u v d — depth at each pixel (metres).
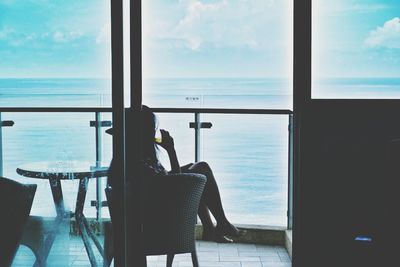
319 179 2.50
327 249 2.51
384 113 2.44
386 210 2.40
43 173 2.92
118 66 2.59
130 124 2.71
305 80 2.46
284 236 3.83
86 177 2.94
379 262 2.43
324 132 2.48
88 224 3.12
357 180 2.46
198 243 3.88
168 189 2.59
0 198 2.41
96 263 2.97
